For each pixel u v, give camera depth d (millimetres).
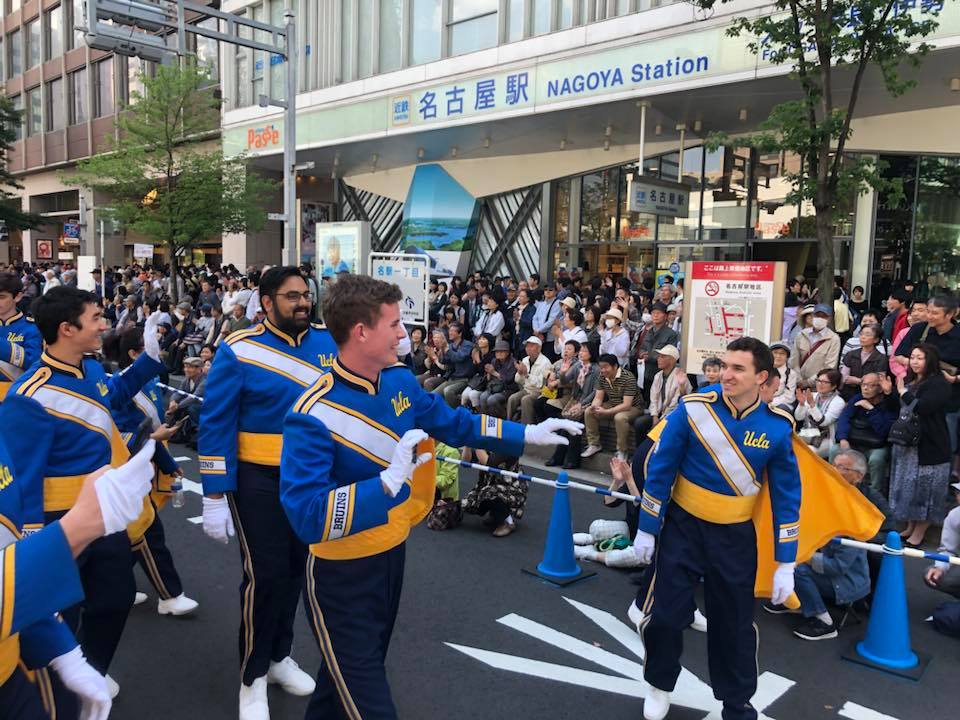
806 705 3662
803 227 13688
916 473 5809
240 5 21500
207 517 3125
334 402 2381
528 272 18203
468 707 3551
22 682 1767
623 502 6926
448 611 4629
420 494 2695
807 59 9867
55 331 3125
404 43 16750
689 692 3746
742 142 8445
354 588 2467
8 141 30750
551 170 17453
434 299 14555
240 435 3195
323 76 19047
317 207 23344
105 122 32031
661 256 15805
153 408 4227
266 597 3205
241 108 21594
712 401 3193
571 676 3867
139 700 3549
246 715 3201
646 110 13242
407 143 17625
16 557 1328
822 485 3875
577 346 8891
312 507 2189
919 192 12383
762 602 4898
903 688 3838
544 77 13836
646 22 12172
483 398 9422
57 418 3105
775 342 6918
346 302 2344
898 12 7922
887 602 4094
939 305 6434
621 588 5059
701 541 3217
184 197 18172
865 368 7371
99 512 1361
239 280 16734
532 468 8359
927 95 11328
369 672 2432
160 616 4457
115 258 34156
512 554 5652
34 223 31328
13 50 39188
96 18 11438
